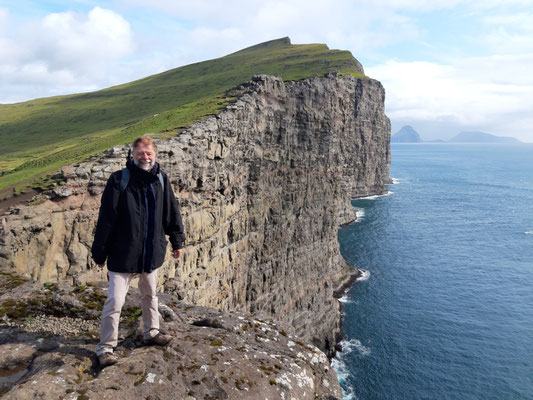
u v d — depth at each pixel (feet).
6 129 469.98
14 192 74.54
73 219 74.90
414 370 193.47
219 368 26.50
